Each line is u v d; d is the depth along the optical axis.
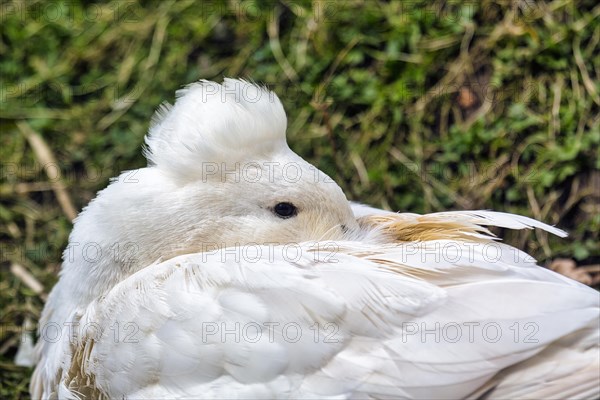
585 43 8.39
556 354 4.74
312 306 4.95
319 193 5.69
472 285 4.92
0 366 7.50
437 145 8.33
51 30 9.57
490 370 4.73
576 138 8.02
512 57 8.46
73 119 9.09
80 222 6.02
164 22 9.35
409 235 5.68
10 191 8.71
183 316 5.12
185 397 5.09
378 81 8.65
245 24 9.18
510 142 8.17
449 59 8.61
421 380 4.78
